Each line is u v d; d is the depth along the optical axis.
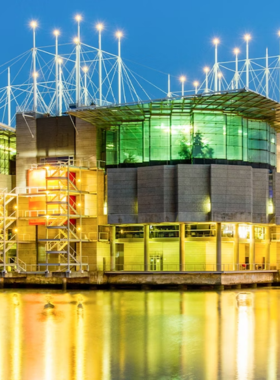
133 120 106.31
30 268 110.12
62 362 44.56
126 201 104.31
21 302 81.12
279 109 102.56
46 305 75.12
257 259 118.19
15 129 119.31
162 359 45.50
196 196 101.25
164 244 109.94
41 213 106.19
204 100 96.75
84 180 108.44
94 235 106.81
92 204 107.62
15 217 108.38
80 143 110.31
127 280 101.44
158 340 52.81
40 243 110.56
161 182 102.00
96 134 109.25
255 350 48.53
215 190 101.25
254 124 108.94
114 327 59.75
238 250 104.88
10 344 50.97
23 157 114.62
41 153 113.50
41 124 113.81
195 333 56.31
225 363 44.34
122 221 104.06
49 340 52.72
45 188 106.06
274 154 114.69
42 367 43.16
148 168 103.00
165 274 99.94
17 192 110.75
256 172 106.25
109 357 46.09
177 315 68.06
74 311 71.56
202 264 108.19
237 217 102.19
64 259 107.62
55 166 103.56
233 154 105.06
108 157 108.31
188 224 103.50
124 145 106.88
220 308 74.19
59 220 104.81
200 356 46.50
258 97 95.38
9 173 126.31
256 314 68.81
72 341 52.28
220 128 104.25
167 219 101.56
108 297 87.88
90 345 50.56
